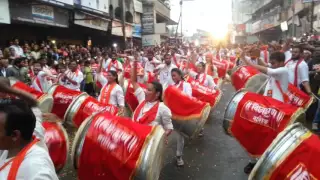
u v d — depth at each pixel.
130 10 33.78
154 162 3.77
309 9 32.91
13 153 2.34
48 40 18.83
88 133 3.90
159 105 5.45
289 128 3.52
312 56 10.72
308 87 7.63
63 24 17.19
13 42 13.37
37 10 14.65
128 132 3.81
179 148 6.65
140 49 27.41
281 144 3.44
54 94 7.55
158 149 3.82
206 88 8.95
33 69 10.63
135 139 3.77
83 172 3.91
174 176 6.19
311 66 10.45
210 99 8.74
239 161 6.99
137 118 5.50
